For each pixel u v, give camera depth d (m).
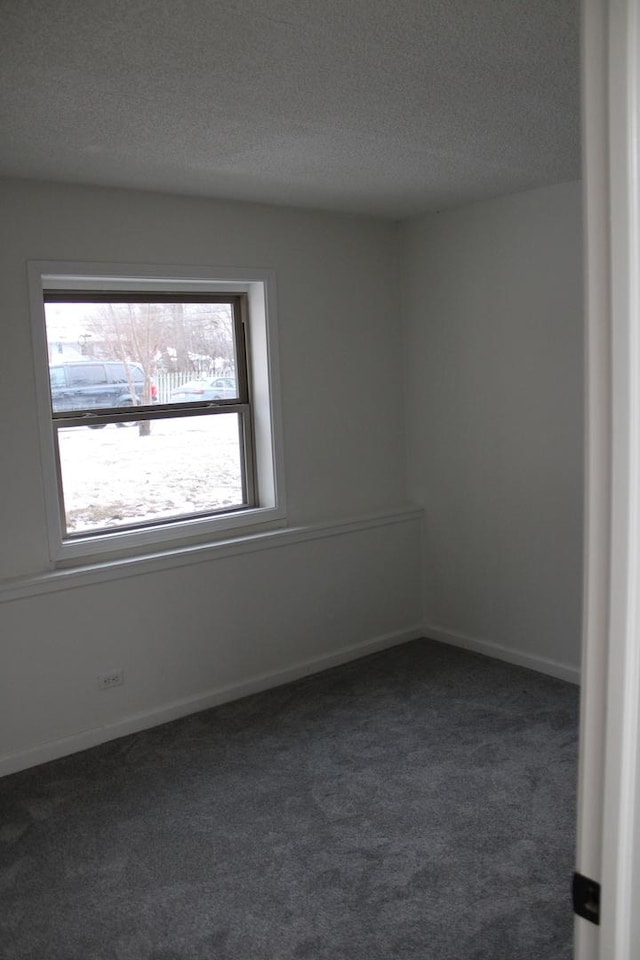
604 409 0.82
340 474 4.40
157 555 3.65
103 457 3.69
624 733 0.84
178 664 3.77
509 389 4.09
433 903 2.38
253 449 4.23
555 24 1.91
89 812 2.97
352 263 4.35
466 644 4.50
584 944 0.90
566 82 2.31
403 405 4.66
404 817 2.84
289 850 2.68
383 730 3.53
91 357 3.64
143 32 1.87
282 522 4.18
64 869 2.63
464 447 4.36
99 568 3.47
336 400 4.35
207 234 3.80
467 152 3.08
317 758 3.30
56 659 3.41
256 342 4.10
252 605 4.00
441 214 4.29
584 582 0.86
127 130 2.65
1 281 3.25
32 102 2.34
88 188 3.44
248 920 2.35
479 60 2.13
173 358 3.90
